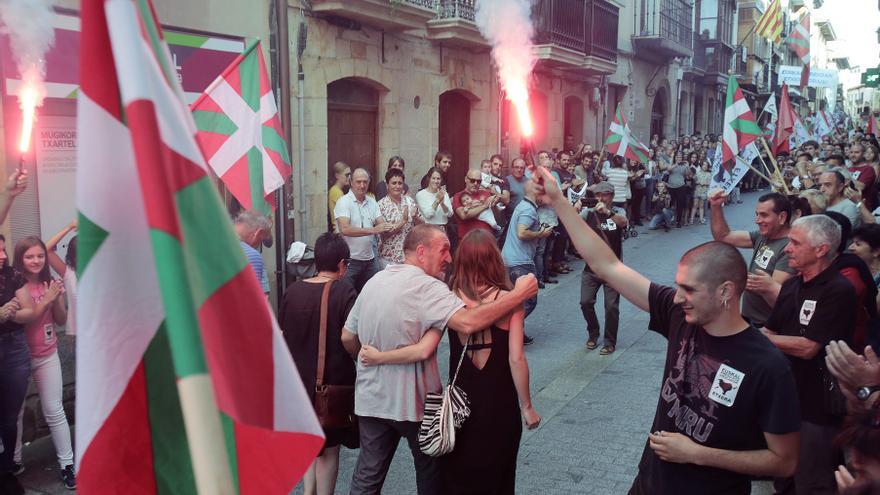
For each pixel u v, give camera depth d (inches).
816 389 142.3
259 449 69.4
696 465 100.0
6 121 220.4
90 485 66.2
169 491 68.4
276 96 343.0
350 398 154.6
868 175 382.0
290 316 156.8
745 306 197.5
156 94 56.4
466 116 526.6
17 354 179.3
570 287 420.5
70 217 241.4
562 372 269.6
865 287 156.0
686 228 664.4
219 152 204.7
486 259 140.3
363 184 299.0
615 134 535.5
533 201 289.3
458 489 138.3
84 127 60.9
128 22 54.8
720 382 98.3
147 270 65.1
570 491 178.7
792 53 2156.7
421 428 137.2
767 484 184.1
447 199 349.4
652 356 289.0
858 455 73.5
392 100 430.0
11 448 184.7
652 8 887.7
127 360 65.7
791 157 804.0
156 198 53.0
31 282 190.1
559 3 586.2
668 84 991.0
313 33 363.6
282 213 340.5
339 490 183.3
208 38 300.0
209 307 57.4
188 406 51.0
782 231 189.9
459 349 139.0
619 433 213.5
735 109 348.8
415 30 441.4
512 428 138.0
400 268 145.3
